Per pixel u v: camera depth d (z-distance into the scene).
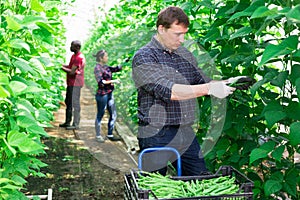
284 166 3.05
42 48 3.13
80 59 7.96
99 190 4.98
